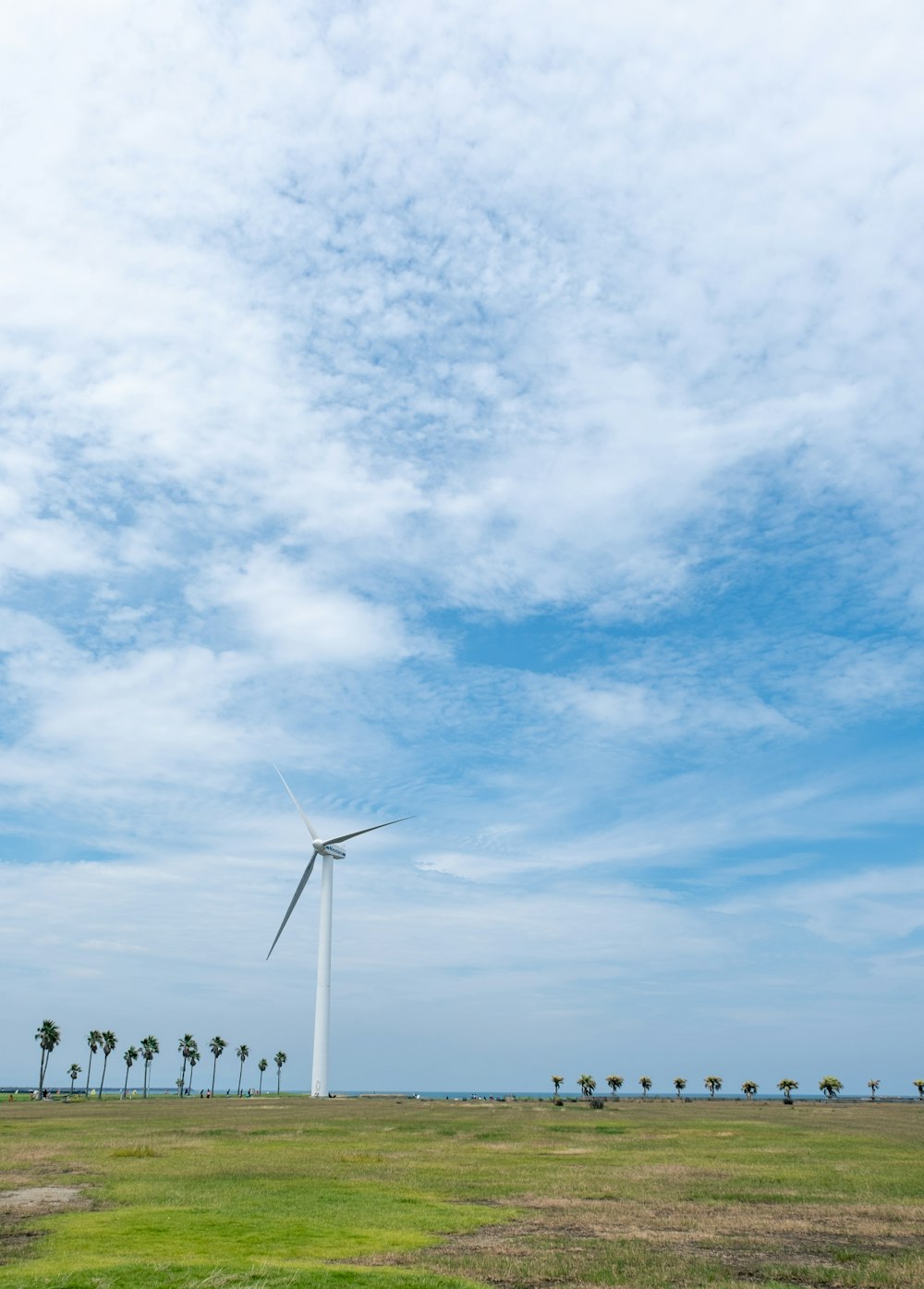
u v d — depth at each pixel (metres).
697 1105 179.38
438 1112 128.25
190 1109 131.50
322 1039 178.12
